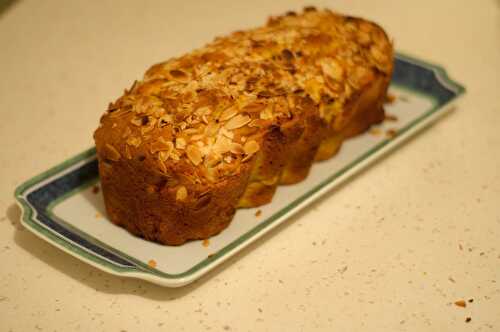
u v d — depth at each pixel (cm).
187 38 95
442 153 76
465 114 82
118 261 58
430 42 97
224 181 60
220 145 60
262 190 66
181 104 61
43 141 76
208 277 61
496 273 62
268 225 62
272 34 70
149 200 60
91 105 82
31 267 61
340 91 68
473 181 72
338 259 63
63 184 67
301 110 64
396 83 85
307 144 67
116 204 63
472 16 103
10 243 63
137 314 58
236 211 66
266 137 62
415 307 59
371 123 77
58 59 90
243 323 57
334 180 68
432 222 67
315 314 58
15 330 56
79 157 68
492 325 58
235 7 103
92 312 58
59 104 82
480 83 88
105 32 96
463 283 61
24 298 58
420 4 106
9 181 71
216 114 61
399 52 86
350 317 58
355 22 74
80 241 60
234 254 61
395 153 76
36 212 63
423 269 62
